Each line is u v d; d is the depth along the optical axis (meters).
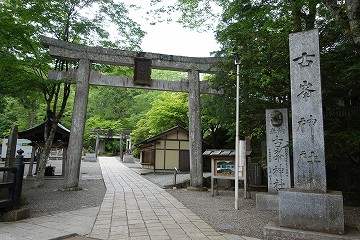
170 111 21.48
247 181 9.39
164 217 6.19
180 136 21.44
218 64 9.02
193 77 11.93
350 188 9.53
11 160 7.32
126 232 4.93
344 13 6.82
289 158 7.38
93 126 36.62
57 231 4.86
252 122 8.55
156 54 11.61
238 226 5.45
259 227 5.39
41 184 10.89
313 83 5.25
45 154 11.16
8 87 8.52
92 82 10.94
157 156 20.72
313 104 5.18
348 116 7.33
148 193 10.00
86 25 11.05
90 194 9.43
